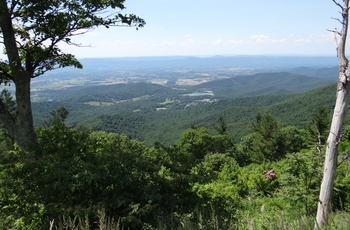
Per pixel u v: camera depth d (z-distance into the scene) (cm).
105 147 626
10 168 496
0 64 696
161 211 464
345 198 658
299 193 659
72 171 465
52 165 476
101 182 464
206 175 548
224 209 549
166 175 525
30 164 478
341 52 399
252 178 1082
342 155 781
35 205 466
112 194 471
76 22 686
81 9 671
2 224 433
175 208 493
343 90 398
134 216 428
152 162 545
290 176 704
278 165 1359
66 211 420
